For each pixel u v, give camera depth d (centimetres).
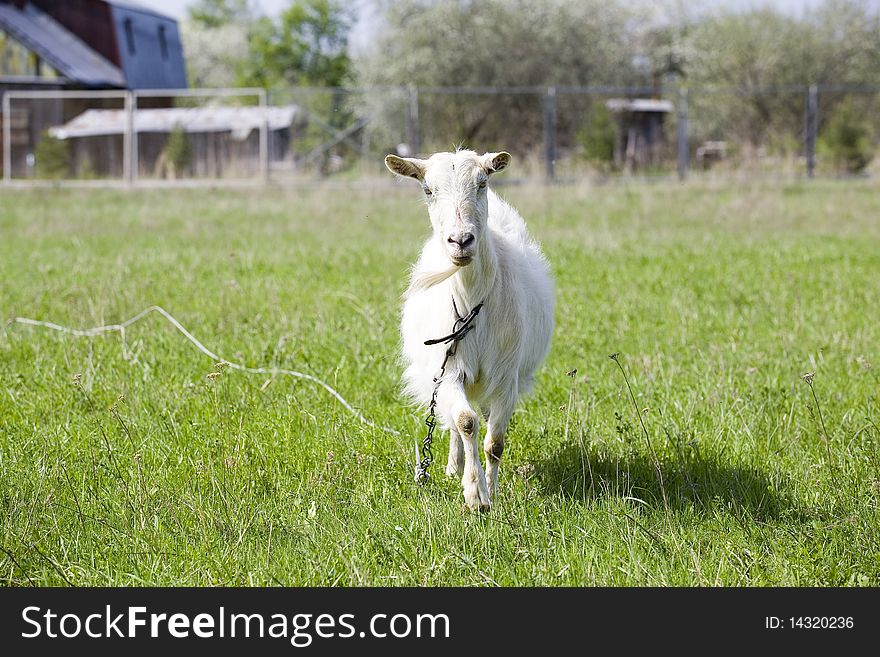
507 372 616
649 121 4816
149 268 1478
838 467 623
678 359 928
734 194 2772
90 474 626
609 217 2220
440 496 604
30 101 4222
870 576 512
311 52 6894
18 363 905
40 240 1847
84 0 4759
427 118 3950
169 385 827
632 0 5772
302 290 1273
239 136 4022
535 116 4022
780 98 4275
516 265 634
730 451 666
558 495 602
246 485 607
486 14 4166
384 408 784
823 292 1262
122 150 3991
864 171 3528
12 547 531
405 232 1973
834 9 4647
